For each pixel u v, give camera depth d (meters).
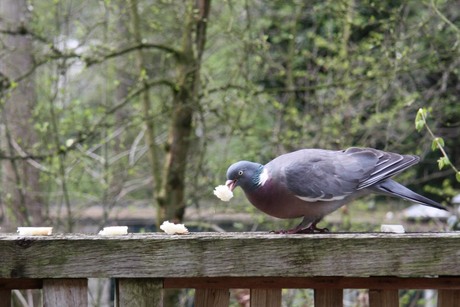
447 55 9.60
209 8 9.95
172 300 10.01
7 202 10.32
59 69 9.58
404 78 11.66
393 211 11.93
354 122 10.27
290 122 10.66
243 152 10.79
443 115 11.10
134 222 13.18
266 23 11.16
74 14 10.56
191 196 10.38
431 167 13.67
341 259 3.61
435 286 3.83
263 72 10.80
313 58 10.76
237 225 10.27
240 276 3.57
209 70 10.57
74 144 9.35
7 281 3.54
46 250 3.44
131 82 12.59
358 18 10.27
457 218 9.78
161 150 11.63
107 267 3.46
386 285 3.82
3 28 10.48
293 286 3.79
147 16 11.10
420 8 11.30
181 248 3.51
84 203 11.39
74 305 3.49
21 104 10.42
